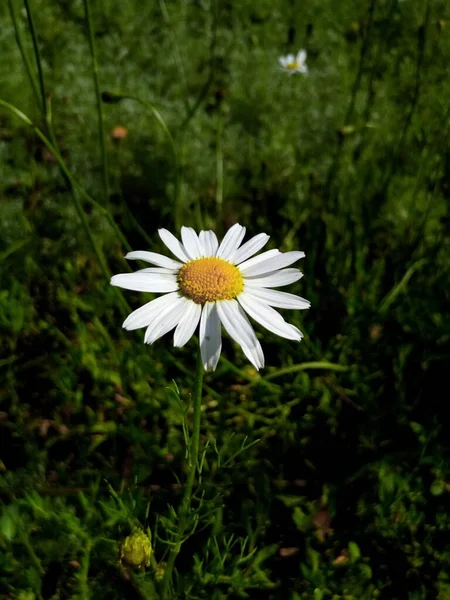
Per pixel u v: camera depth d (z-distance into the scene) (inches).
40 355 7.9
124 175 10.3
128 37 14.1
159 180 10.3
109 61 13.4
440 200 9.4
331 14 15.5
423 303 7.5
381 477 6.1
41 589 5.8
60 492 6.4
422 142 8.8
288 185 10.4
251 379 7.4
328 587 5.7
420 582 6.0
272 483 6.6
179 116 11.6
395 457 6.6
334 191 9.5
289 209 9.6
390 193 9.6
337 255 8.6
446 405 7.2
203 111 12.1
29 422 7.1
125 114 11.4
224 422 7.0
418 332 7.5
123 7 14.9
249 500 6.1
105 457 7.1
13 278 7.9
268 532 6.3
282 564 6.2
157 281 4.7
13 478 6.4
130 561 5.1
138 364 7.2
